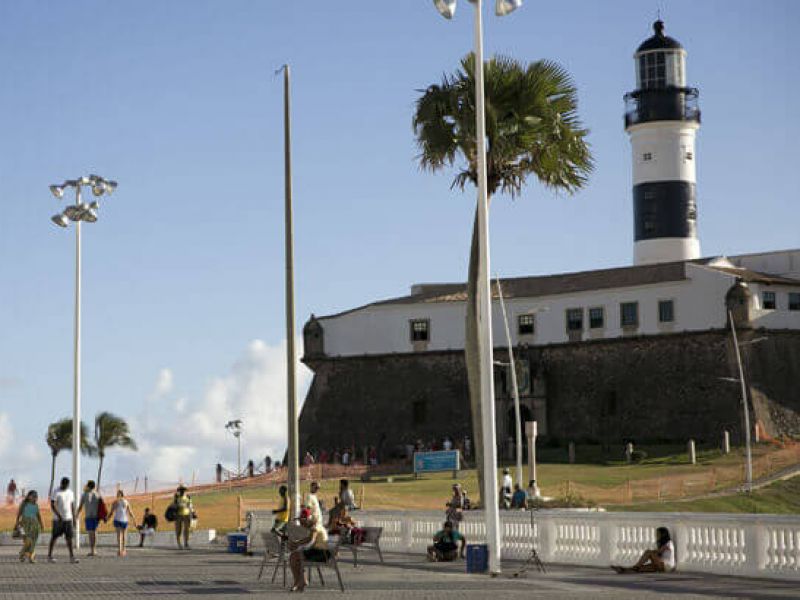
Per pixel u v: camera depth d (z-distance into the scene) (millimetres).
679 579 29016
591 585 27953
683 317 105000
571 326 109875
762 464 89375
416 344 115875
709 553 30172
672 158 119250
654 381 105562
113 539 58188
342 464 107625
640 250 119938
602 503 75000
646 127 119562
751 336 102062
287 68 42312
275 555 30812
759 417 101500
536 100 46094
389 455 114188
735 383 102250
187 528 48531
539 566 32344
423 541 41312
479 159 32219
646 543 32156
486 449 31531
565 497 70562
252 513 51156
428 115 46906
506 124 46000
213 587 28359
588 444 107188
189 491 87812
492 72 46312
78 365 56156
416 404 114875
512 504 48125
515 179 47406
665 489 81188
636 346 106938
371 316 118188
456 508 40125
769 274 109938
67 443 121688
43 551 47719
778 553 28266
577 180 47688
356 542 35562
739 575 29062
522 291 112812
